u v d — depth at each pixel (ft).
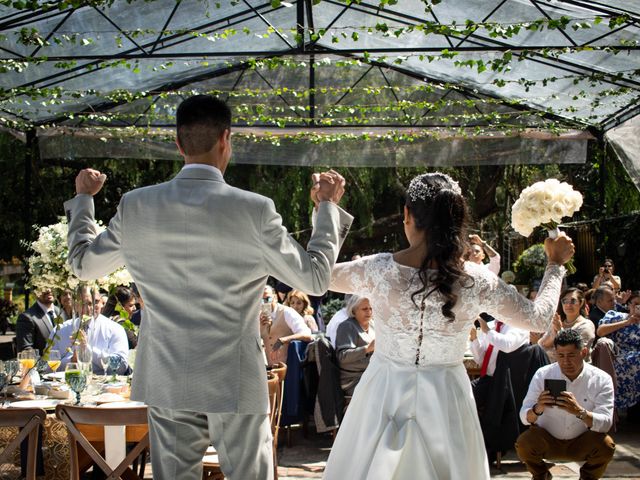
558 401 16.15
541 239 53.52
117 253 8.52
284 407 24.14
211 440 8.22
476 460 9.20
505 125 35.88
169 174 49.32
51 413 15.67
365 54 26.05
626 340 26.25
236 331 8.05
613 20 24.21
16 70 29.07
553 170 51.57
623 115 34.01
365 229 52.75
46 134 36.58
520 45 29.04
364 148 37.99
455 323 8.96
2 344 38.01
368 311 24.13
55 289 17.17
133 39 29.01
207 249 8.00
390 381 9.13
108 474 12.76
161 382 8.05
